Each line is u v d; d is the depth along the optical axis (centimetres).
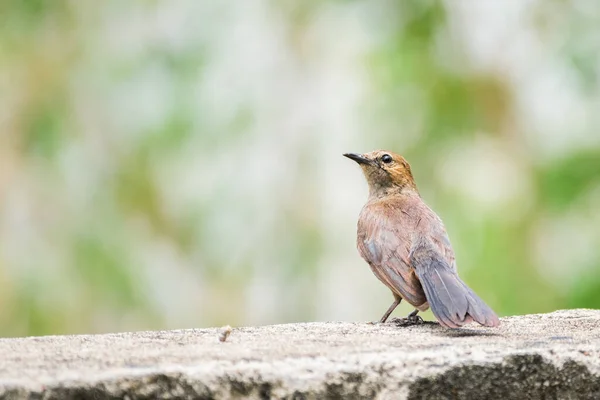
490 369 560
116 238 1491
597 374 580
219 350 582
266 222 1573
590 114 1450
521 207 1430
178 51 1548
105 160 1553
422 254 805
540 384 570
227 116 1558
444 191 1464
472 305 708
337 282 1602
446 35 1532
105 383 502
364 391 543
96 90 1577
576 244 1402
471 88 1498
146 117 1539
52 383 494
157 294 1483
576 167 1410
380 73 1519
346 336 663
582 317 791
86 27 1605
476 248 1405
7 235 1491
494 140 1495
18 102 1573
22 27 1605
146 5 1581
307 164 1634
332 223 1631
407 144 1491
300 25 1647
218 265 1544
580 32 1472
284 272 1561
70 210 1520
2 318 1423
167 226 1530
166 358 551
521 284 1382
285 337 656
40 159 1554
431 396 550
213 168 1562
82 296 1443
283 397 529
